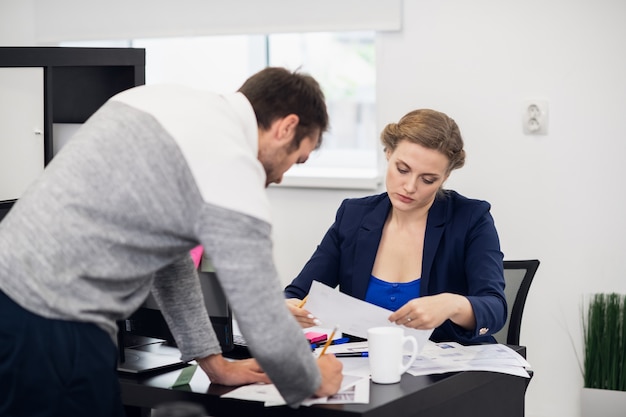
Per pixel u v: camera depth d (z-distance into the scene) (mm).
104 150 1494
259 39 4043
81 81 2281
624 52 3205
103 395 1540
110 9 3949
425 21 3457
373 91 3943
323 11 3576
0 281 1486
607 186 3275
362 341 2107
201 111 1538
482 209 2260
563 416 3393
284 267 3779
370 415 1587
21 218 1502
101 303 1509
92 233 1473
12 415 1497
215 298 1938
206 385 1788
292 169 3957
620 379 3160
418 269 2256
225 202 1464
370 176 3617
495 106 3395
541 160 3354
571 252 3344
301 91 1638
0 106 2125
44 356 1477
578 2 3242
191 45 4164
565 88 3293
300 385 1560
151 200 1473
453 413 1798
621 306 3166
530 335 3422
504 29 3350
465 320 1945
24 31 4121
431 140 2104
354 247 2340
